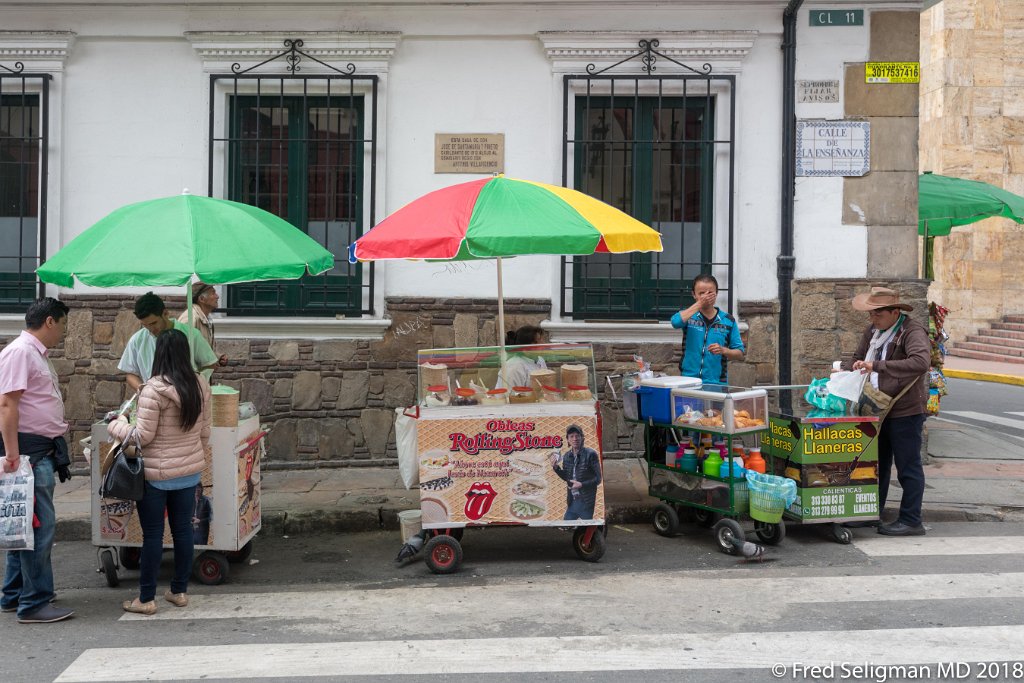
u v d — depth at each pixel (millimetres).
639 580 5918
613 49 8641
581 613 5301
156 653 4758
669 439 7031
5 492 5105
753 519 6691
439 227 5789
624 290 8805
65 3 8617
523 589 5773
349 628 5109
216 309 8648
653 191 8852
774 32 8633
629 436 8828
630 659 4598
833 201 8672
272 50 8672
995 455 9320
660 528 7004
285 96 8805
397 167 8766
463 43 8719
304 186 8867
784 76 8617
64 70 8711
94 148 8742
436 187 8758
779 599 5496
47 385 5297
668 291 8828
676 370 8727
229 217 5672
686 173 8836
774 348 8719
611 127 8859
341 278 8844
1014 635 4875
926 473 8516
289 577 6117
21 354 5133
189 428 5344
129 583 6035
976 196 10492
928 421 11391
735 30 8562
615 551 6605
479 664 4555
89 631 5102
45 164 8695
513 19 8664
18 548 5102
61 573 6258
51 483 5320
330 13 8688
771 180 8719
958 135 20344
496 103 8727
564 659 4609
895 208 8680
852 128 8648
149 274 5199
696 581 5879
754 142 8711
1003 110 20391
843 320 8688
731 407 6410
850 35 8602
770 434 6906
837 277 8695
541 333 7102
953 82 20297
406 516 6500
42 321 5293
